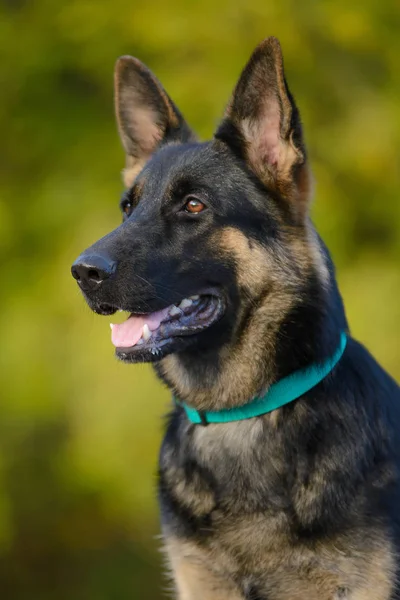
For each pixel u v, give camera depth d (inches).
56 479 524.4
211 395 209.0
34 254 503.2
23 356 479.8
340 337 208.8
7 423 501.0
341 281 463.2
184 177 212.4
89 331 466.6
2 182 510.3
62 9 510.3
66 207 487.8
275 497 197.5
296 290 206.5
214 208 210.4
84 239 472.7
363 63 511.5
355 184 498.0
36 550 561.9
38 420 497.7
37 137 507.2
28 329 480.4
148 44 479.8
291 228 213.0
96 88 515.2
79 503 533.0
